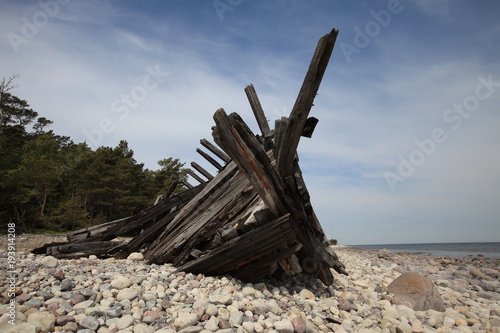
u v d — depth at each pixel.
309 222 6.29
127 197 39.03
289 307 5.33
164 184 42.75
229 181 7.25
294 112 4.91
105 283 5.19
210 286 5.63
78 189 38.50
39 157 39.88
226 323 4.07
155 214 9.46
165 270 6.68
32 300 4.18
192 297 4.93
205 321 4.11
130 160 48.78
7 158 36.34
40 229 33.97
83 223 35.31
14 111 42.84
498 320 5.52
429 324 5.38
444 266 15.63
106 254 9.20
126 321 3.86
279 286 6.82
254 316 4.50
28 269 5.75
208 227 6.98
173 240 7.50
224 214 6.94
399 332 4.83
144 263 7.69
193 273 6.54
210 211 7.12
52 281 5.01
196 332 3.78
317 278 7.96
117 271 6.18
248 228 5.94
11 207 33.34
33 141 45.88
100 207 41.50
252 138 5.22
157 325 3.95
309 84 4.60
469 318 5.82
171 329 3.82
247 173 5.32
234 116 5.06
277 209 5.64
